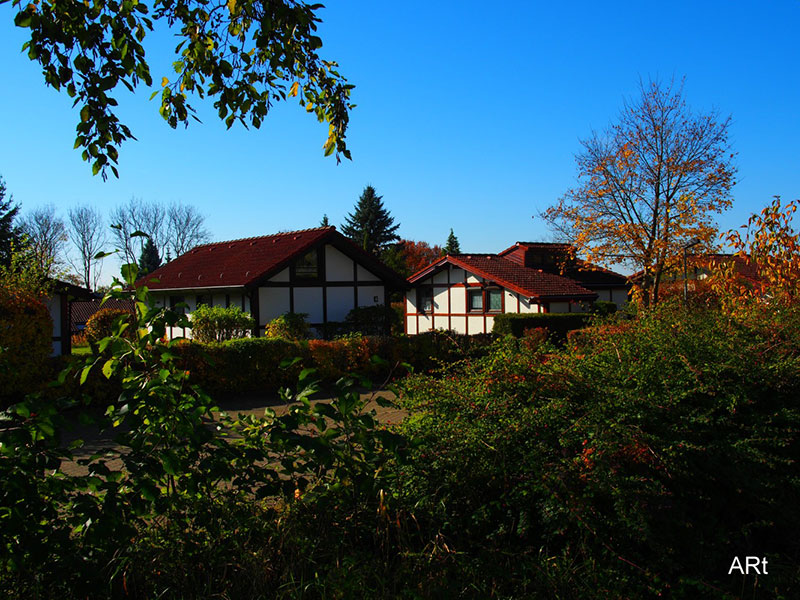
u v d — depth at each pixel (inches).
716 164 914.7
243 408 430.3
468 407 156.6
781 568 135.3
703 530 139.8
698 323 193.0
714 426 153.9
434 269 1150.3
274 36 181.8
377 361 131.3
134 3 167.3
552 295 999.0
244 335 766.5
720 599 123.0
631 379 157.6
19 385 390.9
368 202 2596.0
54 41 157.1
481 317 1085.8
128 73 166.6
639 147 938.7
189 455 120.3
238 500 131.3
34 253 551.2
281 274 835.4
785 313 205.6
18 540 105.0
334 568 121.2
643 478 127.6
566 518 130.2
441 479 144.8
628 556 130.0
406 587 118.3
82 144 170.7
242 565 122.0
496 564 129.4
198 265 1002.1
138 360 124.0
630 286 1338.6
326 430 127.3
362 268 907.4
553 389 157.9
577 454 139.9
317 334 846.5
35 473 109.3
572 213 991.6
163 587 116.6
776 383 163.5
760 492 143.8
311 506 135.7
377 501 138.6
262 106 198.8
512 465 140.3
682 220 898.1
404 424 167.8
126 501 112.7
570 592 122.3
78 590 107.2
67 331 685.3
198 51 188.5
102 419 117.2
